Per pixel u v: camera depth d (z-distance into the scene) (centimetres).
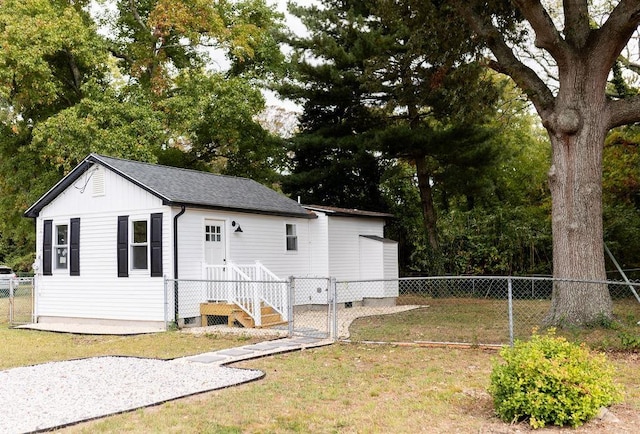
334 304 1216
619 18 1190
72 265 1686
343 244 2075
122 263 1576
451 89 1869
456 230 2581
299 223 1973
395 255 2183
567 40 1258
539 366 605
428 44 1558
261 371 897
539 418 594
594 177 1241
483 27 1362
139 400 731
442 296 2431
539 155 3228
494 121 2841
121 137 2233
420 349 1080
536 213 2664
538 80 1307
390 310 1877
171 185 1603
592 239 1224
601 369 631
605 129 1265
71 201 1700
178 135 2528
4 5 2220
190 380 847
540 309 1788
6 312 2011
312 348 1124
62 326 1598
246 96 2670
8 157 2588
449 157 2356
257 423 622
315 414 653
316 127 2673
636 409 653
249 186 2002
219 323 1557
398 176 2692
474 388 769
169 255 1484
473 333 1226
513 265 2498
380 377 851
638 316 1391
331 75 2375
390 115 2502
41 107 2548
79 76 2591
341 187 2719
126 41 2780
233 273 1515
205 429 597
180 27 2505
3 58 2122
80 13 2650
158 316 1494
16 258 4069
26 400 744
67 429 608
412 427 600
